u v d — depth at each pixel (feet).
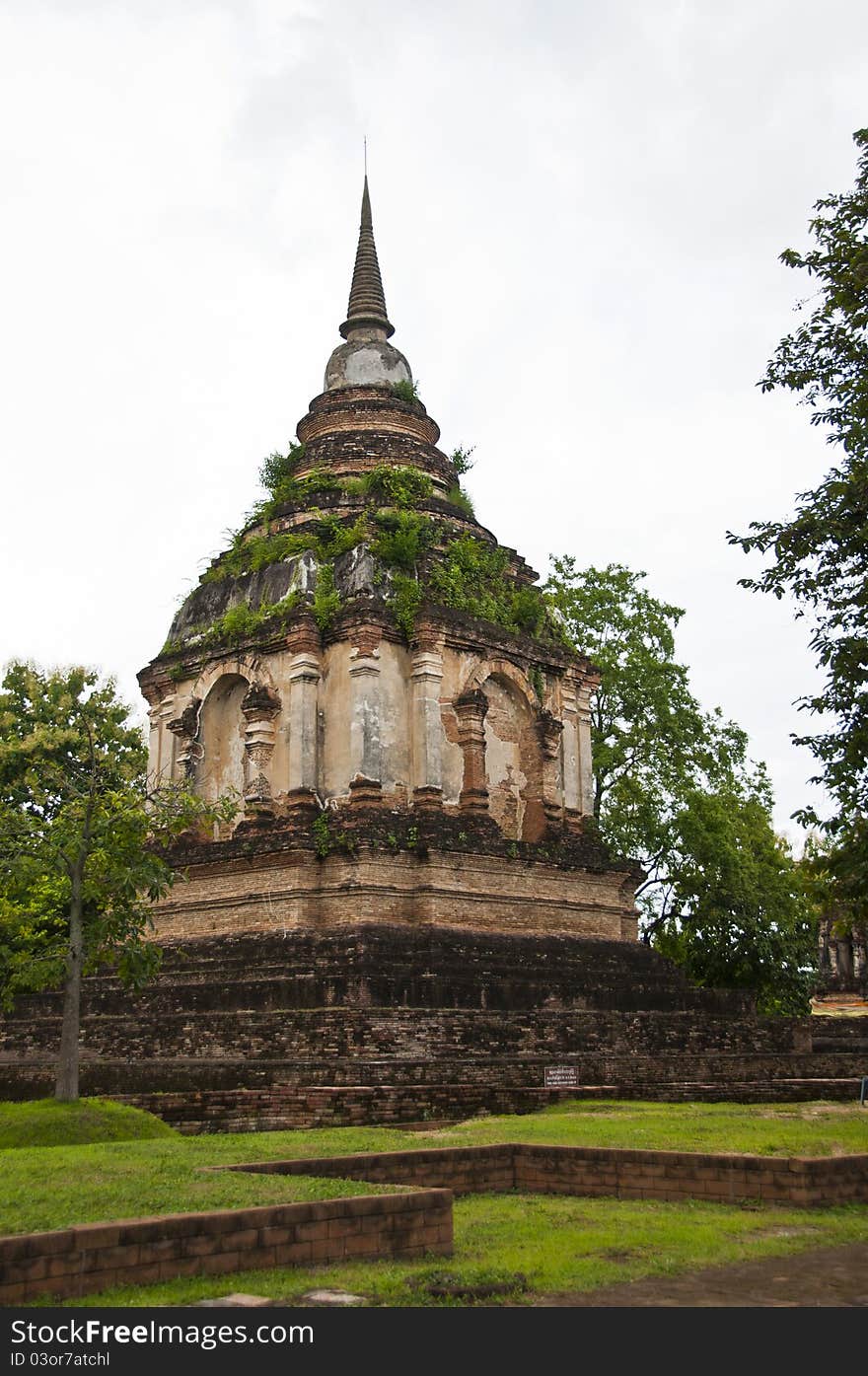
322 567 118.62
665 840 155.43
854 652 71.67
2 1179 45.91
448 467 140.46
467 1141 61.57
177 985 102.32
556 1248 42.39
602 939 117.19
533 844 113.70
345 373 146.10
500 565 126.21
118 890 81.76
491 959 104.01
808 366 78.69
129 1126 68.39
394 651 114.01
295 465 137.08
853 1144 62.95
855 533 72.02
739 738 165.07
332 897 104.27
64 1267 34.78
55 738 124.16
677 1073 101.19
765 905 156.35
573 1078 91.25
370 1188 43.96
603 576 165.68
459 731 114.11
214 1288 36.06
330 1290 36.19
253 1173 47.88
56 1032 107.96
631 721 161.68
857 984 225.35
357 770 107.55
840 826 73.82
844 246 77.61
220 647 120.47
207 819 93.15
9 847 81.71
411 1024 89.35
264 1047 89.92
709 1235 44.29
